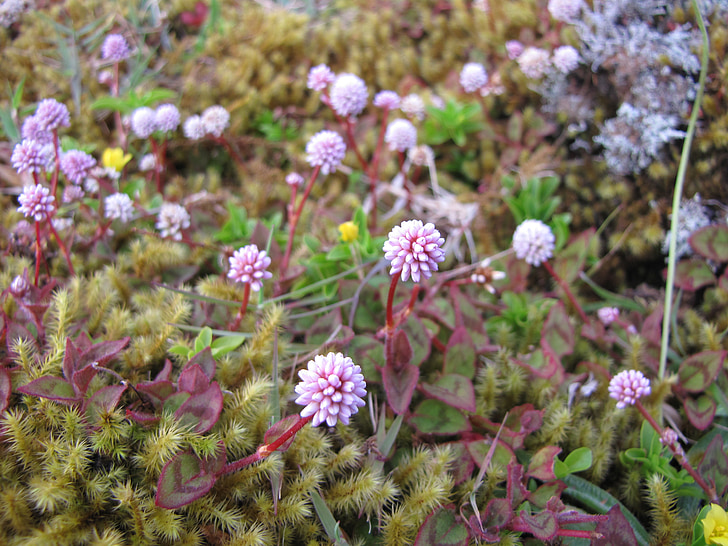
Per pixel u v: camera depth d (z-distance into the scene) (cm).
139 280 15
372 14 23
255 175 19
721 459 12
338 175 20
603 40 18
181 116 20
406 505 12
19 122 19
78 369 12
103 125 20
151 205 17
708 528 11
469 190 20
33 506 11
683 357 15
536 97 20
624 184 18
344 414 10
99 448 11
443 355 15
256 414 12
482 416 13
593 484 13
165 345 13
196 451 11
